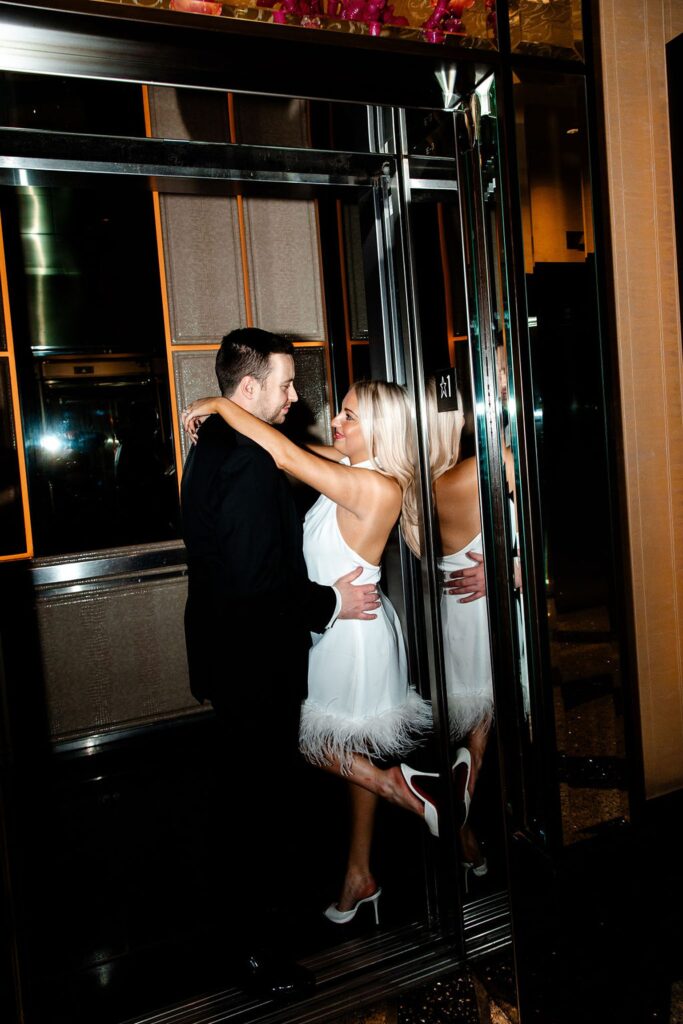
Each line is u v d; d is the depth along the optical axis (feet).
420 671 5.81
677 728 6.29
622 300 5.64
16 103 3.99
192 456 5.42
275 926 5.01
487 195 4.45
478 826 5.15
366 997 4.66
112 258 10.75
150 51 3.54
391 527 5.67
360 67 3.95
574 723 4.76
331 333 10.93
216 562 5.22
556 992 4.41
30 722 9.87
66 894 6.61
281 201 10.58
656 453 5.94
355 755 5.52
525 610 4.67
